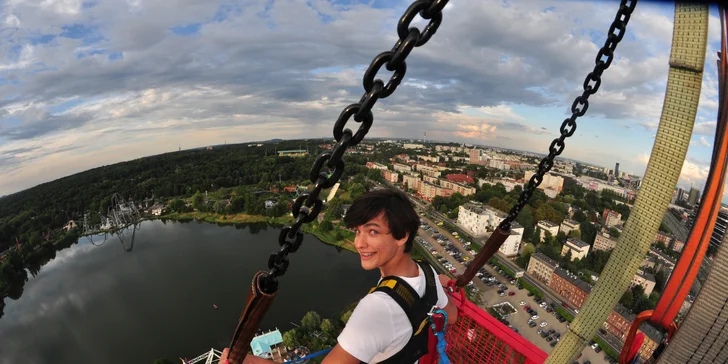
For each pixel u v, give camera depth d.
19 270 74.38
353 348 1.99
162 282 60.62
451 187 132.38
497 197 109.56
